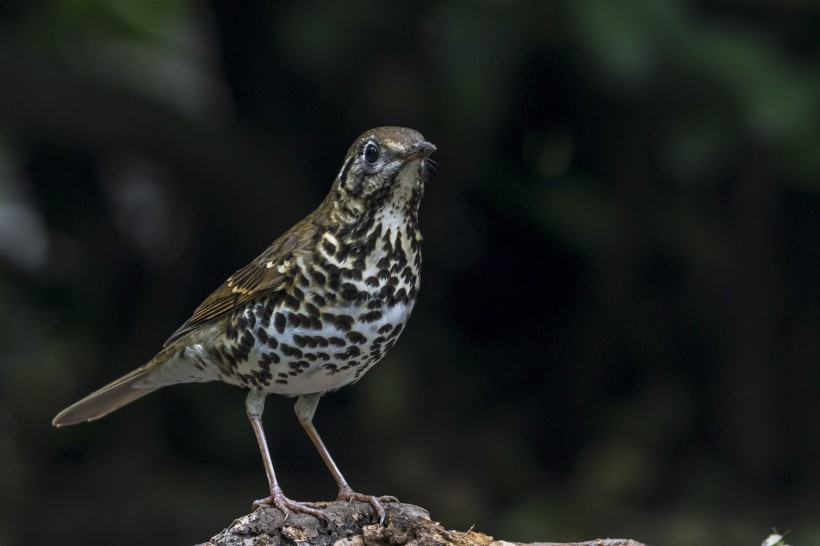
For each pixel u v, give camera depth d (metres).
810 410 14.30
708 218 14.06
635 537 11.98
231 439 14.22
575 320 15.18
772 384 14.16
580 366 14.78
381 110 13.32
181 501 12.77
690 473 13.58
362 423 13.96
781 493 13.46
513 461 13.58
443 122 13.26
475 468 13.46
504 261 15.52
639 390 14.61
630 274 14.45
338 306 6.71
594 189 14.27
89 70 13.91
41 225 16.42
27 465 13.48
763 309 14.09
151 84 15.49
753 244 13.96
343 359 6.84
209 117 14.68
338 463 13.62
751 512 12.79
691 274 14.24
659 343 14.51
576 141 14.43
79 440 14.37
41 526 12.12
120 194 15.88
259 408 7.17
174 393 14.48
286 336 6.80
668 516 12.56
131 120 13.75
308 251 6.76
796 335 14.45
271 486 6.71
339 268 6.68
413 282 6.89
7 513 12.38
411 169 6.67
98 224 15.77
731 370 14.09
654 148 13.73
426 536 6.29
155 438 14.27
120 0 14.88
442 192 13.88
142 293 15.64
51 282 16.02
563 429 14.58
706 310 14.29
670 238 14.09
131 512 12.52
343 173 6.83
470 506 12.67
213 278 15.33
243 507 12.61
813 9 12.35
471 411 14.54
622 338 14.61
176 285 15.36
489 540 6.45
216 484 13.42
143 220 15.92
